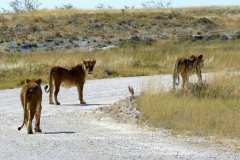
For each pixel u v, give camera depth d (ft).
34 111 128.98
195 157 102.12
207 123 131.13
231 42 441.27
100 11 529.45
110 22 497.46
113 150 108.06
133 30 490.08
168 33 492.13
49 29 468.75
